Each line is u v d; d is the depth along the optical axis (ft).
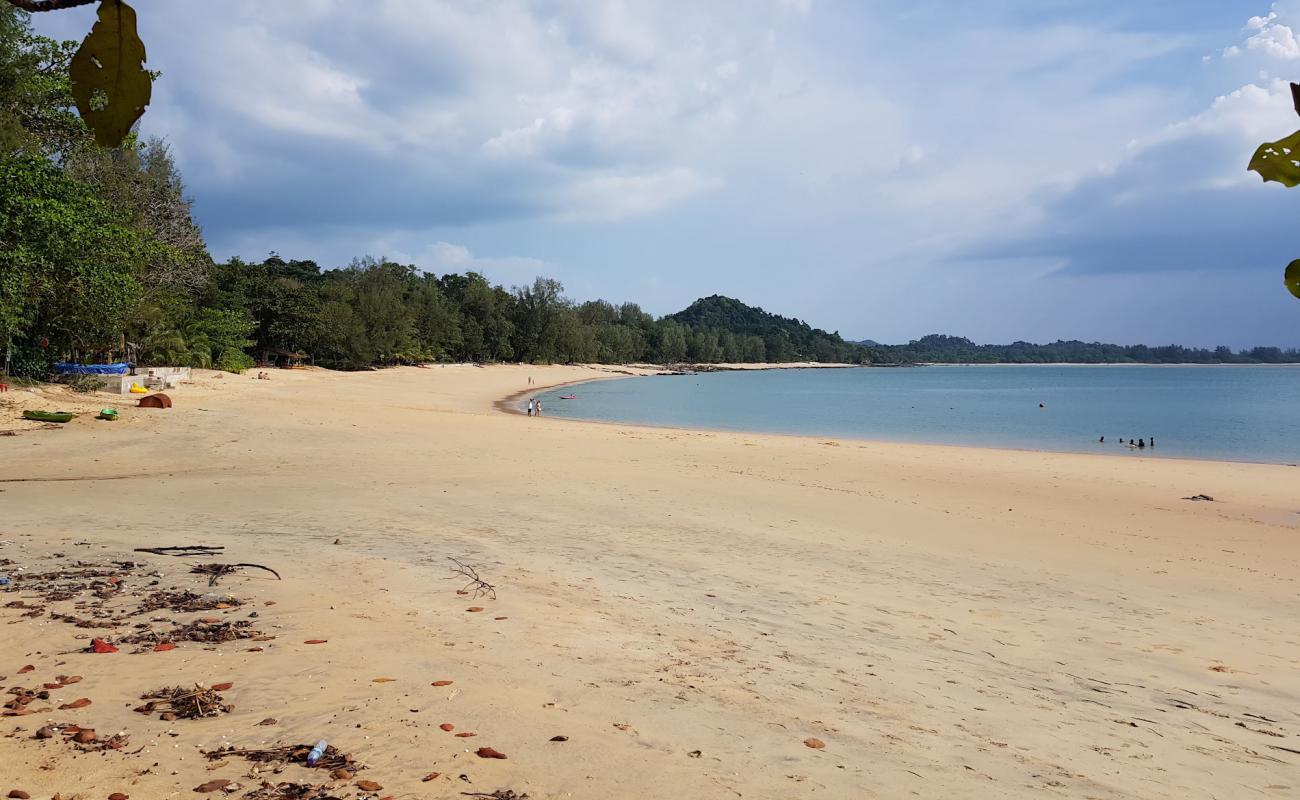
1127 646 23.03
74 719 12.29
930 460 78.02
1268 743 16.10
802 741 13.78
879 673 18.57
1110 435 119.44
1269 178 2.86
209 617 18.42
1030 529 43.16
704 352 564.71
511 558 28.40
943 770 13.14
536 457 64.44
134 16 2.52
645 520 38.70
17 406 67.00
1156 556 37.60
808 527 39.45
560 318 389.80
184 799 10.02
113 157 97.71
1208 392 267.80
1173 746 15.49
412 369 259.39
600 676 16.30
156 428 67.10
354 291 247.09
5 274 63.10
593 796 10.97
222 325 154.51
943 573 31.32
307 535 30.42
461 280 383.04
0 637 16.22
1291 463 83.92
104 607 18.78
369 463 56.03
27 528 28.86
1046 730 15.78
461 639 18.03
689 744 13.14
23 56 61.82
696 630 20.90
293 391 131.03
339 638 17.35
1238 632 25.44
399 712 13.34
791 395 247.70
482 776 11.24
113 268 78.02
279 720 12.71
